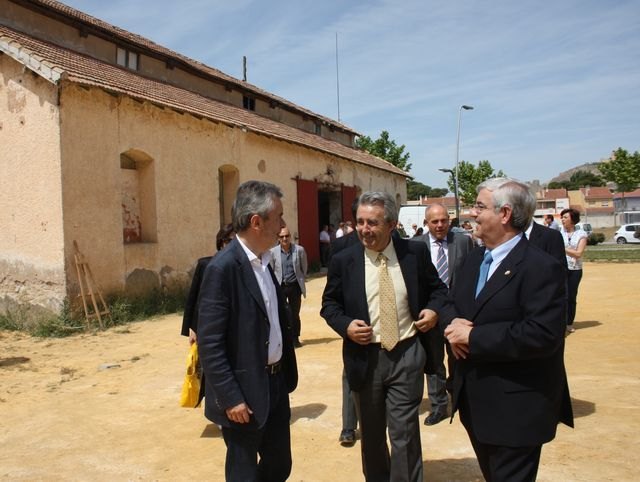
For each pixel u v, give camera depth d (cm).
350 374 350
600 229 7188
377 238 343
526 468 268
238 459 288
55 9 1317
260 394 286
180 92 1560
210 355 278
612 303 1202
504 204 278
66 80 985
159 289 1241
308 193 1994
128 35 1653
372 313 347
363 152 3020
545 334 253
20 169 1052
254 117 1892
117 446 487
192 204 1362
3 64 1062
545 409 266
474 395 278
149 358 812
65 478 424
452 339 278
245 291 290
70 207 1023
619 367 679
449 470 414
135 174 1248
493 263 285
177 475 424
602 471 398
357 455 449
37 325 1013
